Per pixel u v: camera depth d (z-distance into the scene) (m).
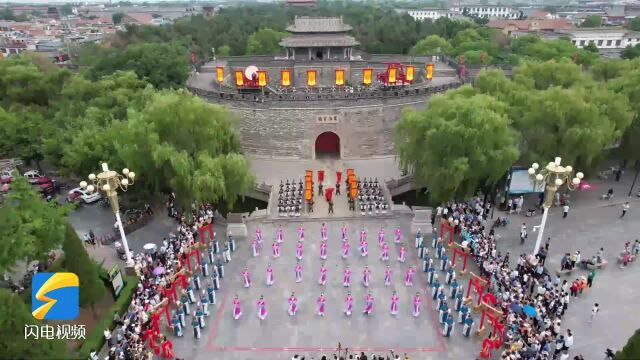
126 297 31.89
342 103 55.84
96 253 38.59
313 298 32.97
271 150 58.53
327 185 50.66
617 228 40.97
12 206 31.30
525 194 47.41
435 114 41.78
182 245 36.47
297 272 34.66
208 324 30.66
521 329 26.83
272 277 34.66
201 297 32.69
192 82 68.88
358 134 57.56
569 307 31.30
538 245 34.53
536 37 102.00
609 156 50.97
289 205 44.44
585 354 27.22
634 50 93.56
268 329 30.14
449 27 127.00
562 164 43.62
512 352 25.34
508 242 38.97
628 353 21.17
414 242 39.47
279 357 27.83
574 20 187.75
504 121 39.56
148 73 77.25
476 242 35.81
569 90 44.91
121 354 25.62
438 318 30.88
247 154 59.34
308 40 67.62
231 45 116.94
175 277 31.62
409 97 57.59
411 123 42.47
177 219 43.81
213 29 135.62
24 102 65.81
